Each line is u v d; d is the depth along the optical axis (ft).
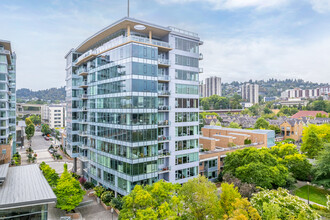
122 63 114.73
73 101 171.42
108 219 100.53
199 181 89.51
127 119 110.52
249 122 385.91
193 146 140.15
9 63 209.97
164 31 123.54
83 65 160.76
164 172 123.95
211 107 644.69
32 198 66.95
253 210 70.23
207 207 80.28
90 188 139.33
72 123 170.91
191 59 138.41
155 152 116.78
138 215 71.87
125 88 112.16
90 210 110.01
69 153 179.01
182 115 134.10
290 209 75.97
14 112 235.20
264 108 583.99
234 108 636.89
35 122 517.14
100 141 135.13
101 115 134.21
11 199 66.03
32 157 205.87
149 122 114.32
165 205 74.74
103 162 131.85
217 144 200.64
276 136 320.09
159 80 122.83
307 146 186.70
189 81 137.69
